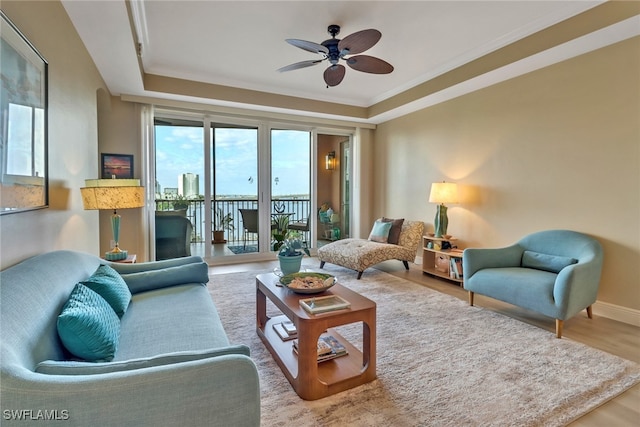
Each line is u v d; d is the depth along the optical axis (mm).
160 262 2500
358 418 1577
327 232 6043
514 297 2680
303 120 5301
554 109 3252
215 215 4945
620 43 2762
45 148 1848
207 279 2475
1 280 1160
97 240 3199
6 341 941
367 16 2801
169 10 2686
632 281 2736
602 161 2904
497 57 3352
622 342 2379
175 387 964
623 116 2764
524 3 2611
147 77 3947
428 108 4805
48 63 1930
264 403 1687
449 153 4477
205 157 4801
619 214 2809
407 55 3600
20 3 1582
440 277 4133
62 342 1245
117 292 1754
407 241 4574
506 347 2293
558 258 2867
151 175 4309
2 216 1375
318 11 2725
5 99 1393
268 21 2877
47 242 1902
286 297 2057
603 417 1590
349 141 6059
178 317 1774
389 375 1939
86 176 2822
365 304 1915
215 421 1007
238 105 4613
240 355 1083
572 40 2736
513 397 1731
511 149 3672
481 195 4031
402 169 5344
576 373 1961
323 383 1743
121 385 922
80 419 882
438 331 2557
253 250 5234
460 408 1646
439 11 2727
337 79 3148
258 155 5195
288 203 5500
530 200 3496
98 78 3320
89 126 2934
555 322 2725
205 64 3840
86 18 2348
